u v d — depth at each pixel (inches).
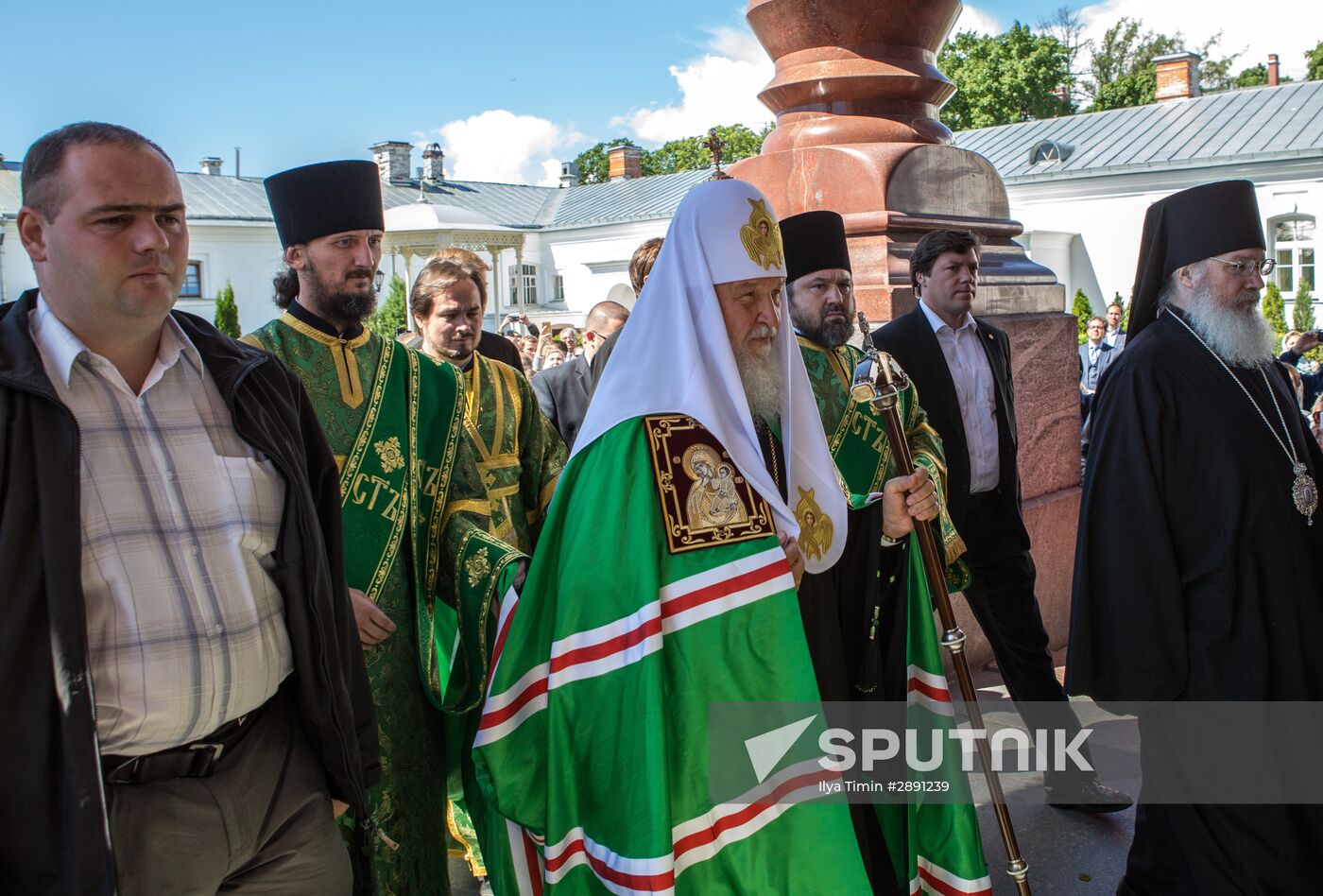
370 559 113.6
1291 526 124.0
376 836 110.7
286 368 89.4
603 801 97.2
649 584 95.5
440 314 147.9
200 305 1288.1
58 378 74.4
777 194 207.0
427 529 119.3
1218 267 127.2
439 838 118.9
